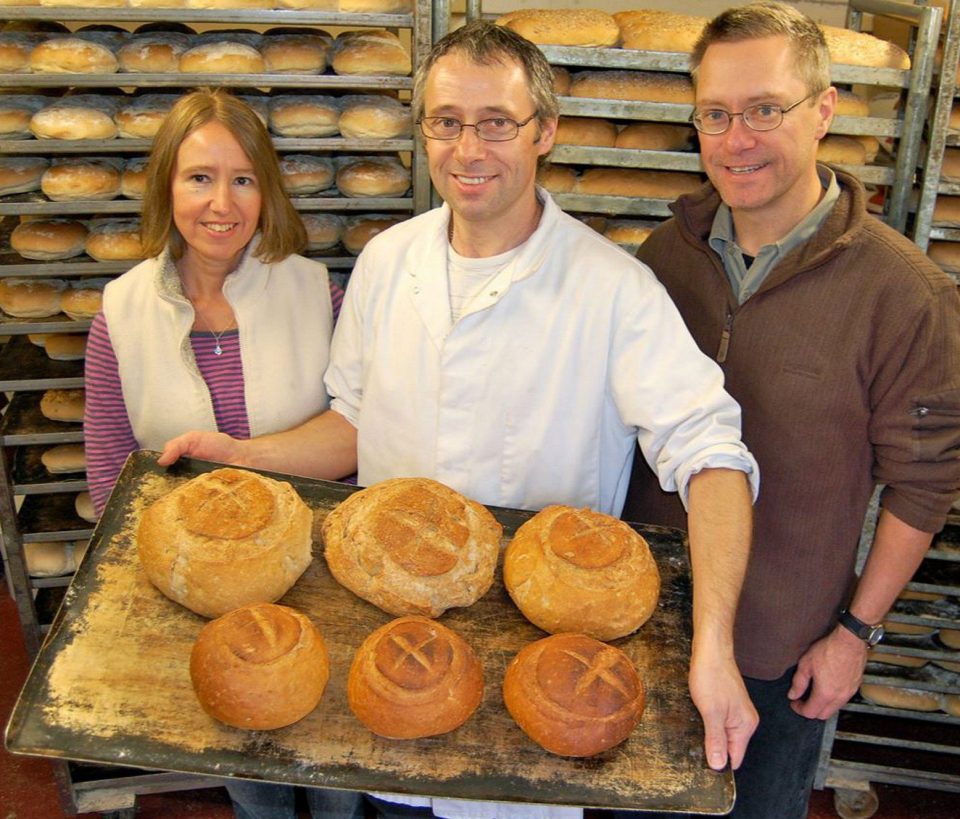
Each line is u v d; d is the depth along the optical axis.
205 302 1.82
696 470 1.38
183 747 1.11
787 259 1.56
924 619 2.38
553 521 1.39
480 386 1.56
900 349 1.50
